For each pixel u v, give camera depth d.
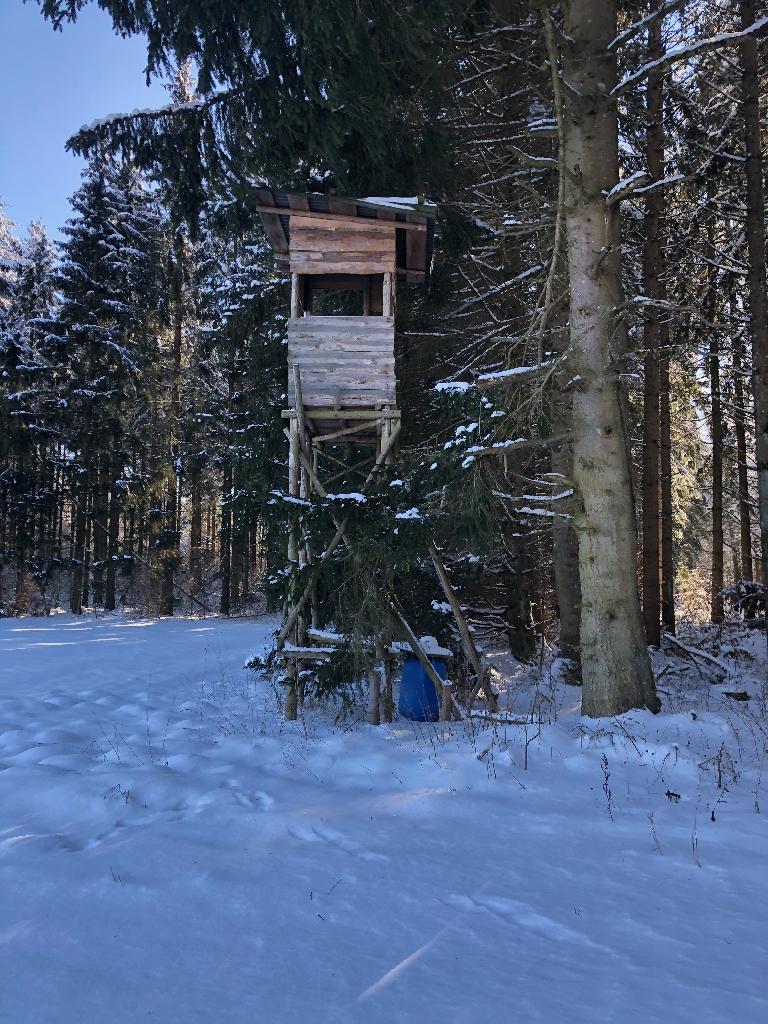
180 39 8.01
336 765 5.91
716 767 5.48
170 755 6.13
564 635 11.14
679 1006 2.32
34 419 25.72
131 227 26.98
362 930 2.94
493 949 2.76
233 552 31.00
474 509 7.60
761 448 9.99
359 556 7.97
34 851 3.83
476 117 11.28
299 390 8.95
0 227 36.72
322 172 11.41
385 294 9.15
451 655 8.49
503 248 11.22
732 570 30.59
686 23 10.80
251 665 8.67
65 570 26.98
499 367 11.97
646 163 12.51
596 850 3.90
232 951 2.76
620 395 7.76
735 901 3.23
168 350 31.19
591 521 7.51
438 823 4.34
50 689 9.72
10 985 2.49
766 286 9.93
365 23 7.91
